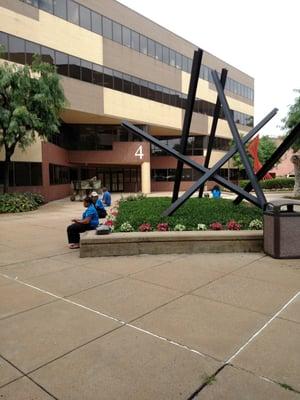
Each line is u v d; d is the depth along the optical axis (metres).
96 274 5.83
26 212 16.81
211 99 42.84
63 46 25.69
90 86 27.92
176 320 3.98
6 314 4.23
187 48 38.53
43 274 5.91
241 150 9.95
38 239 9.31
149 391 2.73
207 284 5.21
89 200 8.28
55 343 3.50
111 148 33.78
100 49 28.78
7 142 17.12
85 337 3.61
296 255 6.60
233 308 4.29
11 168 21.89
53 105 18.27
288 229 6.55
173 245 7.19
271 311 4.19
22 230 11.03
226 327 3.78
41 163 23.77
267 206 7.26
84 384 2.83
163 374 2.95
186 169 41.97
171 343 3.46
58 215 15.43
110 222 8.79
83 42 27.28
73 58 26.58
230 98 46.22
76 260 6.84
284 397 2.63
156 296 4.74
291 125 24.80
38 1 23.83
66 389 2.77
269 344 3.41
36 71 18.14
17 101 16.81
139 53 32.66
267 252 6.93
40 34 23.97
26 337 3.64
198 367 3.04
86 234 7.44
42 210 17.84
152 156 42.00
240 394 2.68
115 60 30.19
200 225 7.95
